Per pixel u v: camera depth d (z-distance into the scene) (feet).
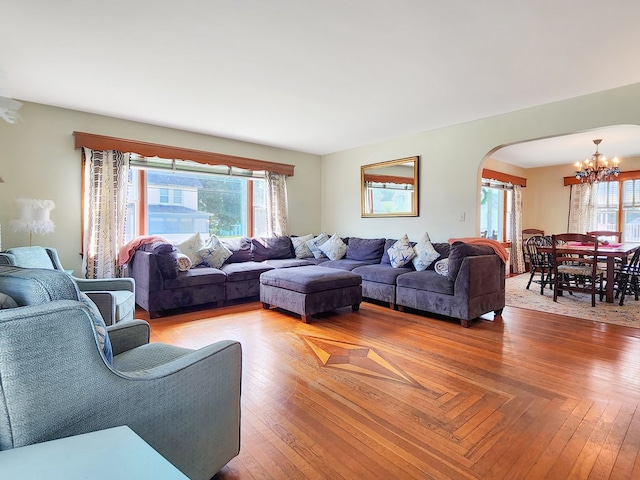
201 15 6.95
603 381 7.43
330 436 5.50
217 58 8.77
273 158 18.69
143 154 14.26
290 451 5.15
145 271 12.26
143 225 14.94
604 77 9.87
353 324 11.50
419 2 6.58
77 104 12.22
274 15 6.97
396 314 12.76
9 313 2.77
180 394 3.88
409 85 10.46
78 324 3.10
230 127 15.02
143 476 2.35
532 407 6.39
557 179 24.40
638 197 21.21
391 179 17.17
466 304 11.20
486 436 5.52
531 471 4.74
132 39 7.88
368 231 18.44
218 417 4.41
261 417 6.03
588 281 18.61
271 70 9.45
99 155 13.19
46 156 12.39
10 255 7.97
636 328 11.22
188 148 15.56
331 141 17.54
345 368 8.03
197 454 4.12
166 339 9.95
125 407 3.39
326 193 20.68
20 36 7.74
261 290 13.39
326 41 7.97
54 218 12.60
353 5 6.66
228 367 4.54
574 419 6.01
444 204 15.11
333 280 12.11
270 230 18.30
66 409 3.01
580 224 23.27
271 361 8.41
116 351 5.25
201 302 13.21
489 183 22.18
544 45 8.13
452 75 9.77
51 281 3.42
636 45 8.11
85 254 12.98
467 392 6.93
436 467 4.81
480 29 7.47
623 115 10.51
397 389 7.05
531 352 9.07
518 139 12.76
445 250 13.99
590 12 6.86
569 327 11.33
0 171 11.64
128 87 10.67
